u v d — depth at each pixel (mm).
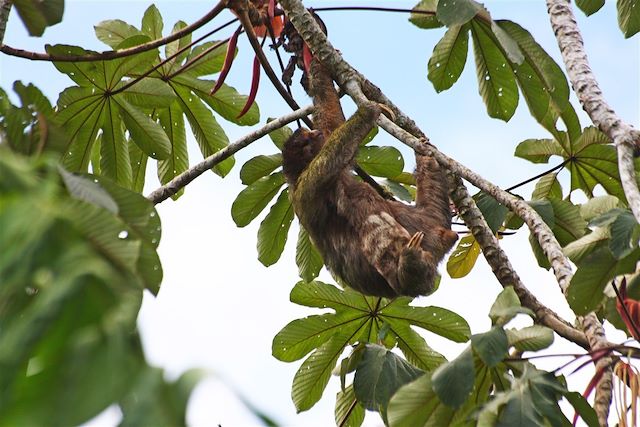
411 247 11953
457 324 13367
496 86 12992
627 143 10023
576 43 11234
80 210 3773
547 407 8570
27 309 3256
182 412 2643
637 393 8461
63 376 2664
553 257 10930
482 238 12375
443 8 10961
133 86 13516
